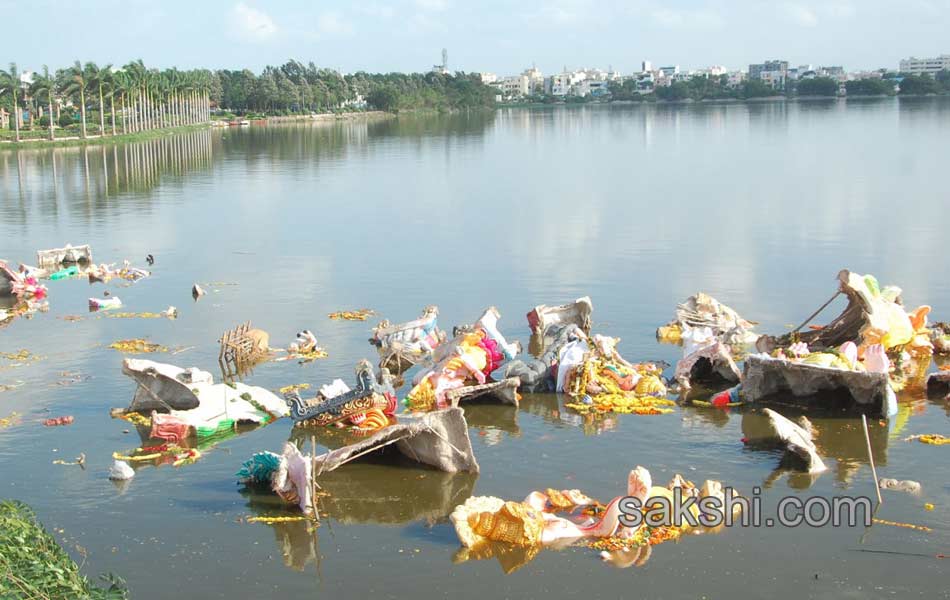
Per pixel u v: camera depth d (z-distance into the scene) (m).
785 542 18.25
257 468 21.23
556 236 51.66
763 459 22.16
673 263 43.75
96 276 43.28
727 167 85.38
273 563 18.02
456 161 99.38
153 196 73.62
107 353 31.45
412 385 27.81
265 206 66.88
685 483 20.23
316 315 36.12
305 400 25.48
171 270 45.22
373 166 95.38
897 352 29.20
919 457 21.98
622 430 24.23
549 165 92.56
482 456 22.78
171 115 175.88
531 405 26.38
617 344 31.66
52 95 135.62
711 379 28.00
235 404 25.39
